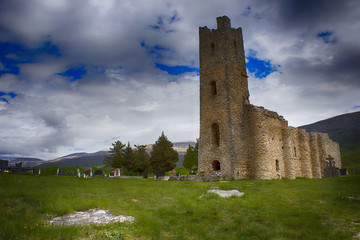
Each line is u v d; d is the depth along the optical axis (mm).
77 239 6234
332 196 12984
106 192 14594
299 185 19203
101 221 7832
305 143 39812
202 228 8391
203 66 34969
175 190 16500
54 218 8219
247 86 34594
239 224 8914
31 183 19312
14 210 8906
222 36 33500
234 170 28328
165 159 51062
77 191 14531
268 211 10375
